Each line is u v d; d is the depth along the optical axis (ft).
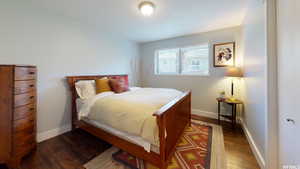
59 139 7.21
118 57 12.01
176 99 6.09
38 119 6.96
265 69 4.53
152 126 4.48
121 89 8.71
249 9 6.71
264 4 4.52
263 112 4.91
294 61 3.16
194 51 11.71
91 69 9.62
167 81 13.07
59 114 7.84
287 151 3.60
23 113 5.37
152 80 14.11
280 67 3.99
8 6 5.91
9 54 5.98
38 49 6.89
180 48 12.26
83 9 7.07
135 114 5.04
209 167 5.00
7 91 4.90
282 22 3.80
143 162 5.26
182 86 12.19
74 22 8.45
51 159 5.50
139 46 14.64
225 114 10.21
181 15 7.73
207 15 7.79
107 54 10.90
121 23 8.93
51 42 7.39
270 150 4.38
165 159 4.59
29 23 6.55
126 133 5.32
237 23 8.99
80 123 7.82
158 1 6.26
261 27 5.04
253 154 5.80
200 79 11.21
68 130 8.25
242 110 8.98
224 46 9.91
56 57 7.63
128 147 5.35
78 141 6.99
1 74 4.82
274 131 4.31
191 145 6.49
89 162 5.31
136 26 9.52
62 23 7.84
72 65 8.44
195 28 9.91
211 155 5.71
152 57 13.97
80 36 8.83
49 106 7.39
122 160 5.40
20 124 5.24
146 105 5.37
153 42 13.76
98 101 6.66
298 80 2.98
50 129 7.45
